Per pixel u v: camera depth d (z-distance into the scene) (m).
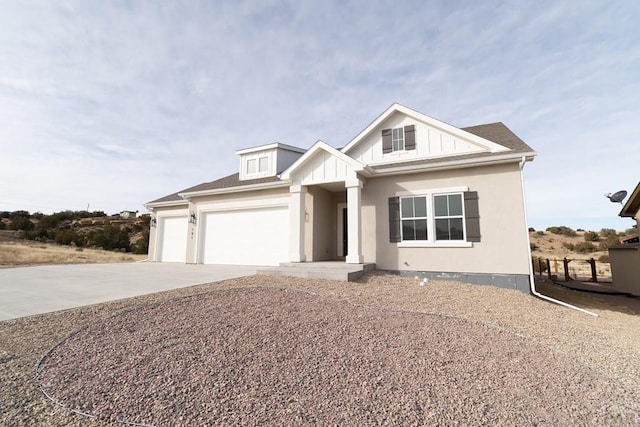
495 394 3.32
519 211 9.42
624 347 5.30
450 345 4.59
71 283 9.09
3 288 8.30
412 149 12.25
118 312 5.64
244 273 11.20
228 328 4.93
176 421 2.75
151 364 3.77
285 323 5.20
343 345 4.42
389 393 3.27
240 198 14.79
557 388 3.53
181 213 17.64
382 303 6.82
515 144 10.41
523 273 9.18
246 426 2.69
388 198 11.30
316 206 12.51
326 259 13.04
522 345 4.80
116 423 2.73
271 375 3.58
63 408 2.93
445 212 10.45
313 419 2.81
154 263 16.55
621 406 3.21
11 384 3.33
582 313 7.97
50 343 4.41
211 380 3.44
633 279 13.38
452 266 10.09
